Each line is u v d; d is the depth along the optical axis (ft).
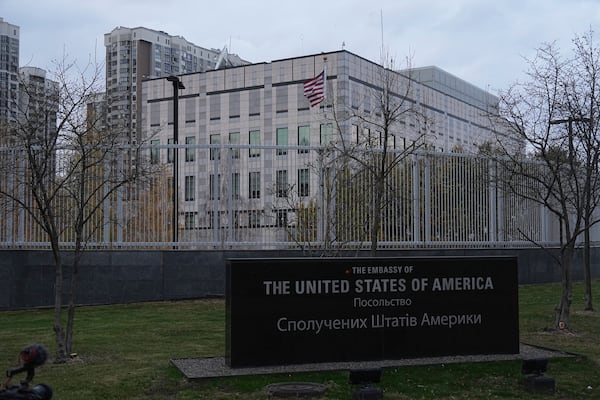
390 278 33.76
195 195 62.23
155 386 29.40
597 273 82.28
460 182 69.77
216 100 260.01
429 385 30.37
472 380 31.45
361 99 154.71
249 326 31.81
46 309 57.41
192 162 62.80
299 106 243.60
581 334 44.39
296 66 246.27
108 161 57.11
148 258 60.39
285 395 27.91
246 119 253.44
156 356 36.06
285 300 32.19
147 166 59.31
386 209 64.80
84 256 58.75
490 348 35.35
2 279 57.41
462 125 201.67
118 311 54.90
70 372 32.04
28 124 46.16
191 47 313.73
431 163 68.39
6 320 51.55
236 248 62.03
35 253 57.82
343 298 32.96
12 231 58.18
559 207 74.13
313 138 239.50
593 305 57.82
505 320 35.73
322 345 32.55
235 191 62.59
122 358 35.58
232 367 31.50
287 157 63.10
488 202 71.05
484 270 35.45
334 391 28.71
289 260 32.32
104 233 59.31
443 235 68.28
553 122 48.03
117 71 276.21
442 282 34.63
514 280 35.96
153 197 60.90
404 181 66.54
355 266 33.24
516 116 97.09
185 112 263.90
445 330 34.60
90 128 49.29
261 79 251.60
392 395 28.78
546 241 74.64
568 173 53.36
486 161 71.41
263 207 62.39
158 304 58.70
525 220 73.41
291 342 32.17
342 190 62.69
